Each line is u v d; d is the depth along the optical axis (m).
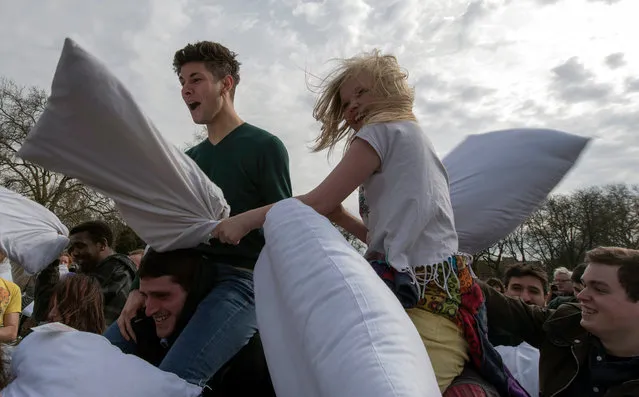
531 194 2.54
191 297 1.91
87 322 2.21
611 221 36.53
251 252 2.07
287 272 1.32
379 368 1.03
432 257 1.58
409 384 1.01
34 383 1.65
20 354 1.77
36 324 3.40
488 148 2.70
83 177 1.68
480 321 1.72
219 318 1.82
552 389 2.23
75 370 1.63
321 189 1.61
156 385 1.62
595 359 2.15
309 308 1.20
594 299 2.05
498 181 2.54
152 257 1.92
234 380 1.95
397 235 1.55
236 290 1.91
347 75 1.81
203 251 2.04
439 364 1.56
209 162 2.15
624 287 2.00
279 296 1.39
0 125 23.64
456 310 1.63
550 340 2.29
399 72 1.78
